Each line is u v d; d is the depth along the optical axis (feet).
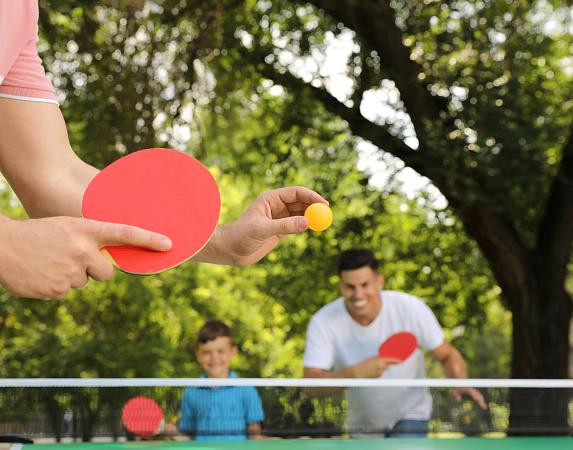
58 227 3.33
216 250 4.47
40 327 40.65
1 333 40.09
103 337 40.22
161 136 25.50
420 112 27.43
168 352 40.42
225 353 14.93
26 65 4.66
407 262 33.09
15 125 4.64
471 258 32.99
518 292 28.25
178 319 43.04
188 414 9.12
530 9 28.14
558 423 9.78
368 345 14.48
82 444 8.28
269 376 45.24
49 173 4.60
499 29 27.20
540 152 28.68
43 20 23.72
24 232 3.30
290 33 29.14
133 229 3.41
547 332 28.07
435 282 32.68
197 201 3.78
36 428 8.88
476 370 65.57
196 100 26.14
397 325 14.44
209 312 44.45
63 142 4.75
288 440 8.86
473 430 9.75
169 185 3.82
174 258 3.54
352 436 9.66
